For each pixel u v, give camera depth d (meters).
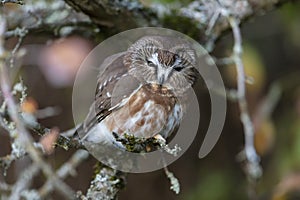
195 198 13.78
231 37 12.89
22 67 12.60
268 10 10.86
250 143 10.07
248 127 10.00
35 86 13.16
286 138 13.48
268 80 14.45
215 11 10.50
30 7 10.34
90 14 9.65
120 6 9.67
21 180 10.08
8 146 12.43
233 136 14.16
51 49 11.81
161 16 10.27
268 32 14.09
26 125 7.38
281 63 14.54
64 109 13.28
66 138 8.00
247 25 14.09
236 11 10.74
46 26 10.41
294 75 14.04
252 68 12.56
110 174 9.10
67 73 11.80
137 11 9.93
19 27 10.36
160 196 13.82
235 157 14.08
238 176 13.98
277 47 14.51
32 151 6.56
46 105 13.16
